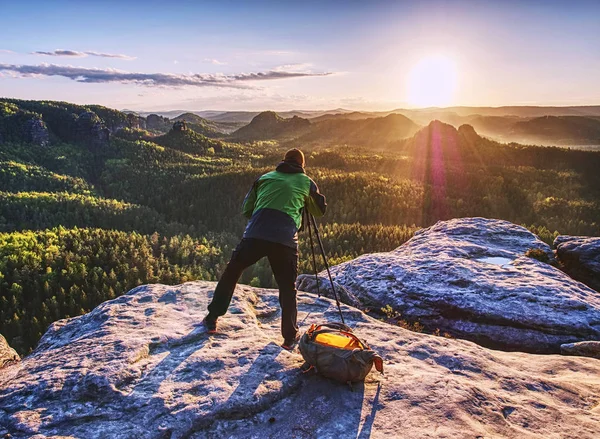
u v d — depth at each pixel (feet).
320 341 13.07
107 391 11.66
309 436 10.52
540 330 24.88
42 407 11.07
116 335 15.12
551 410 12.59
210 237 390.01
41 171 647.56
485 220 45.52
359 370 12.46
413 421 11.02
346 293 28.63
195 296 19.80
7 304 241.35
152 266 278.67
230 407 11.21
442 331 26.89
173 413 10.89
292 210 14.55
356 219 445.78
